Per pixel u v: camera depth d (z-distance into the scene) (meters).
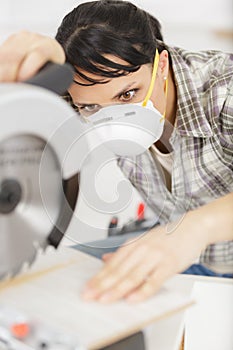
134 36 0.83
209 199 1.09
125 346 0.49
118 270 0.56
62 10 1.72
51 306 0.51
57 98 0.47
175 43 1.75
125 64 0.81
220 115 1.04
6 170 0.47
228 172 1.08
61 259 0.60
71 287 0.54
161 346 0.52
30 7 1.73
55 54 0.58
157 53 0.88
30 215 0.49
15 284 0.54
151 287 0.54
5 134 0.45
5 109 0.44
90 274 0.57
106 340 0.46
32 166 0.48
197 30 1.74
